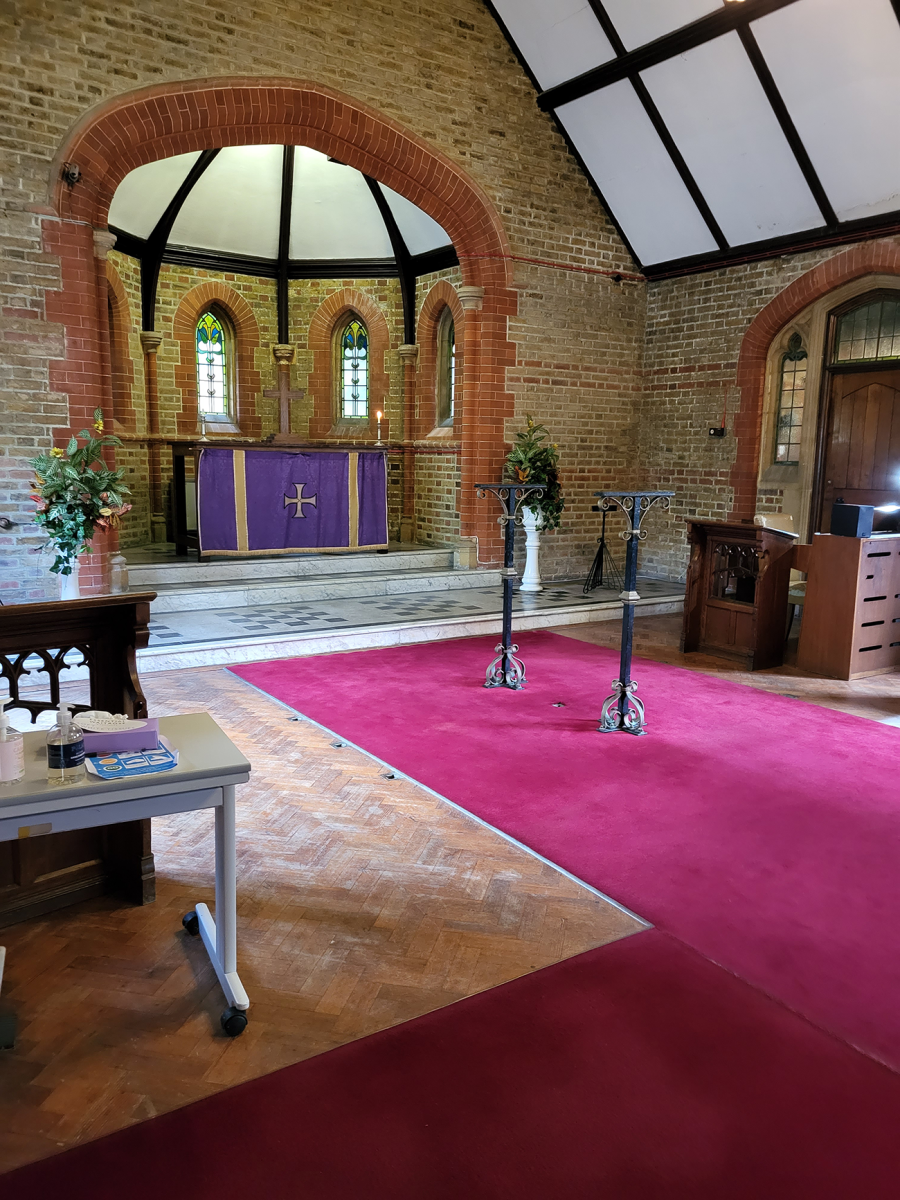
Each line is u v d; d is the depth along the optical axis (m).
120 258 9.87
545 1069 2.35
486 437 9.70
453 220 9.24
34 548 7.16
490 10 8.92
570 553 10.58
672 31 7.87
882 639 6.71
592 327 10.30
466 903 3.24
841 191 8.24
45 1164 2.02
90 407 7.26
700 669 6.82
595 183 9.91
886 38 6.90
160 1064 2.36
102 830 3.23
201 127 7.61
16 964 2.81
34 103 6.72
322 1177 1.99
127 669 3.03
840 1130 2.14
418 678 6.38
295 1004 2.62
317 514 9.41
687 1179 1.99
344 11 8.02
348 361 11.83
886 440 8.62
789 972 2.81
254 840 3.75
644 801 4.20
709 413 10.12
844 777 4.54
